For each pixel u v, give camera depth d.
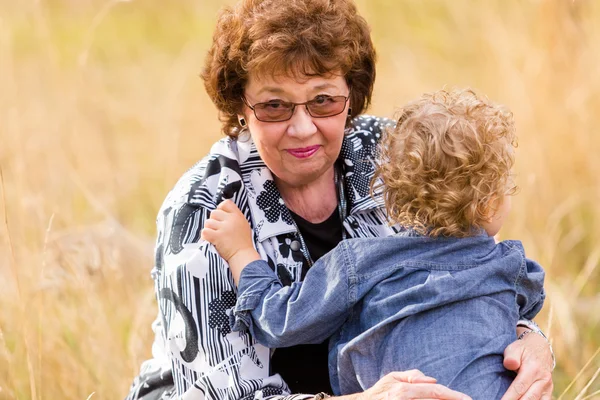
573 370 8.07
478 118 5.35
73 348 7.91
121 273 8.46
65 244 8.10
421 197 5.26
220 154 5.81
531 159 10.86
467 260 5.27
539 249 9.97
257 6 5.39
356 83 5.81
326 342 5.68
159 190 11.89
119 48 18.92
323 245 5.82
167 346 5.52
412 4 17.98
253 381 5.32
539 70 11.65
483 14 13.55
